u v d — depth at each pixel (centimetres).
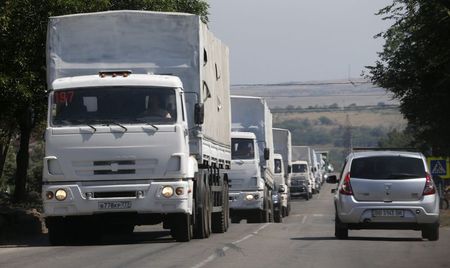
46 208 4403
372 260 3641
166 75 4666
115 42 4819
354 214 4706
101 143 4378
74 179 4384
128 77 4481
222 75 6234
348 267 3356
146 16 4822
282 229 6338
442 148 8831
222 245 4397
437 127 8538
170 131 4397
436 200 4706
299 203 16488
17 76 6184
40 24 6197
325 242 4650
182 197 4391
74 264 3503
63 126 4406
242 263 3469
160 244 4522
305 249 4159
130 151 4375
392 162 4744
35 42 6209
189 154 4716
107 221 4603
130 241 4931
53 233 4606
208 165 5356
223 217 5844
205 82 5100
